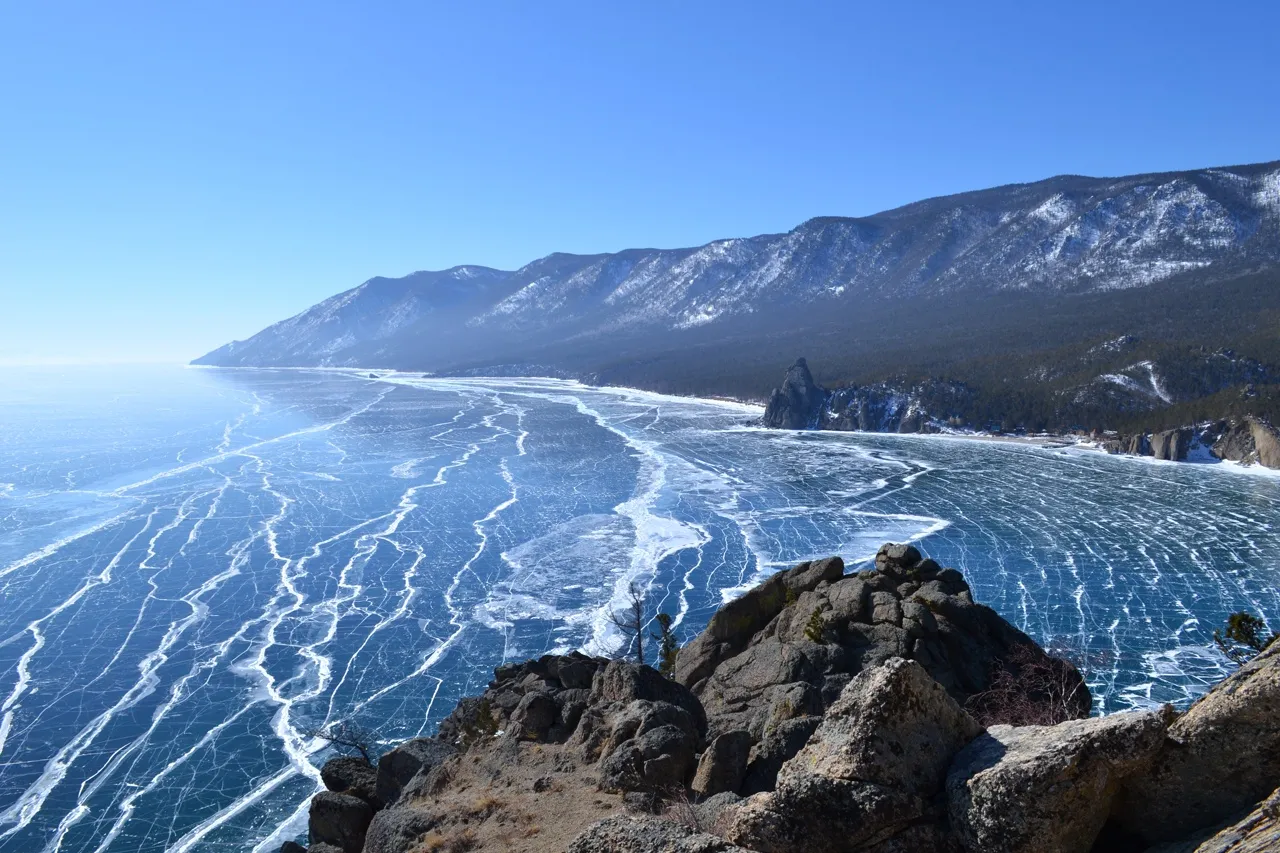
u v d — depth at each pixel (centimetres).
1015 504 13762
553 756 2491
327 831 2630
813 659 3169
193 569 10394
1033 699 3114
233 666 7481
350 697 6819
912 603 3450
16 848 4988
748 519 12725
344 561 10625
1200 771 1052
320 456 19525
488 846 1966
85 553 11169
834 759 1196
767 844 1158
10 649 7950
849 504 13825
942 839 1112
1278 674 1035
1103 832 1117
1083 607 8681
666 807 1992
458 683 7031
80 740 6228
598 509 13512
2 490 15762
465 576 9944
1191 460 18650
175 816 5250
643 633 8050
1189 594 9031
